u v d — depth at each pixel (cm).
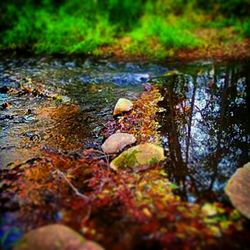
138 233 100
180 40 289
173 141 149
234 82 213
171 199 113
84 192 118
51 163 136
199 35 313
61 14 328
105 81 227
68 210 109
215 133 156
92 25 319
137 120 169
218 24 331
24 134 161
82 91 211
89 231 101
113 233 100
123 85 220
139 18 340
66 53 282
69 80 229
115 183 122
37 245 92
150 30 309
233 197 113
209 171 129
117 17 335
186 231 100
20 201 114
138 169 130
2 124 171
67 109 186
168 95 198
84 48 282
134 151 135
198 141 149
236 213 108
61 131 163
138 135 155
